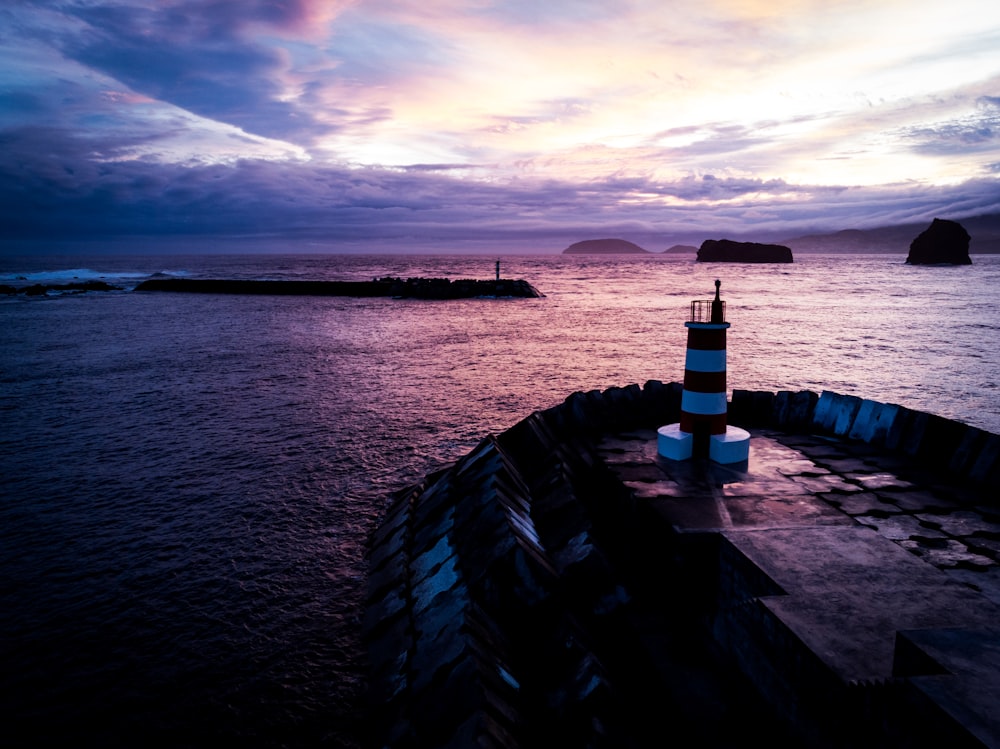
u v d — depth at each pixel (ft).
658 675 19.12
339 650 26.58
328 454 50.44
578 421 36.99
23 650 26.94
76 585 31.78
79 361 93.45
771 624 15.92
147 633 28.02
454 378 79.25
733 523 22.38
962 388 71.46
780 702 15.61
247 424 59.00
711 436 30.48
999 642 11.93
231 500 41.81
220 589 31.42
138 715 23.41
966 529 22.24
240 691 24.44
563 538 25.40
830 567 18.24
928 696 10.36
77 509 40.40
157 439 54.49
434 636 22.84
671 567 21.90
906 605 16.14
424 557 29.22
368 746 21.16
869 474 27.94
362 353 99.76
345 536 37.04
